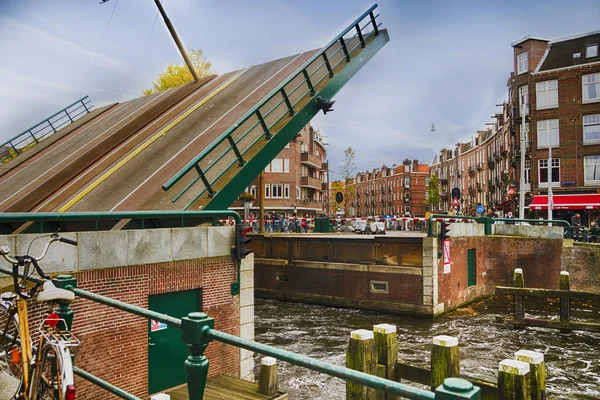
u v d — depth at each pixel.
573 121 38.75
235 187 11.73
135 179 12.89
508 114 51.28
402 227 81.56
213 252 9.34
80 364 7.23
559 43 41.22
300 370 12.34
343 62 16.50
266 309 20.59
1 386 4.36
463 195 81.25
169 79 39.84
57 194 13.26
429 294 18.11
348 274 20.53
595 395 10.29
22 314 3.75
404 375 8.27
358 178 142.38
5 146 20.61
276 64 19.16
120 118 20.11
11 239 6.35
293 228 39.16
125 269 7.89
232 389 8.35
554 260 22.50
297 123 13.90
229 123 14.67
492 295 23.28
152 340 8.32
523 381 6.60
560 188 38.84
